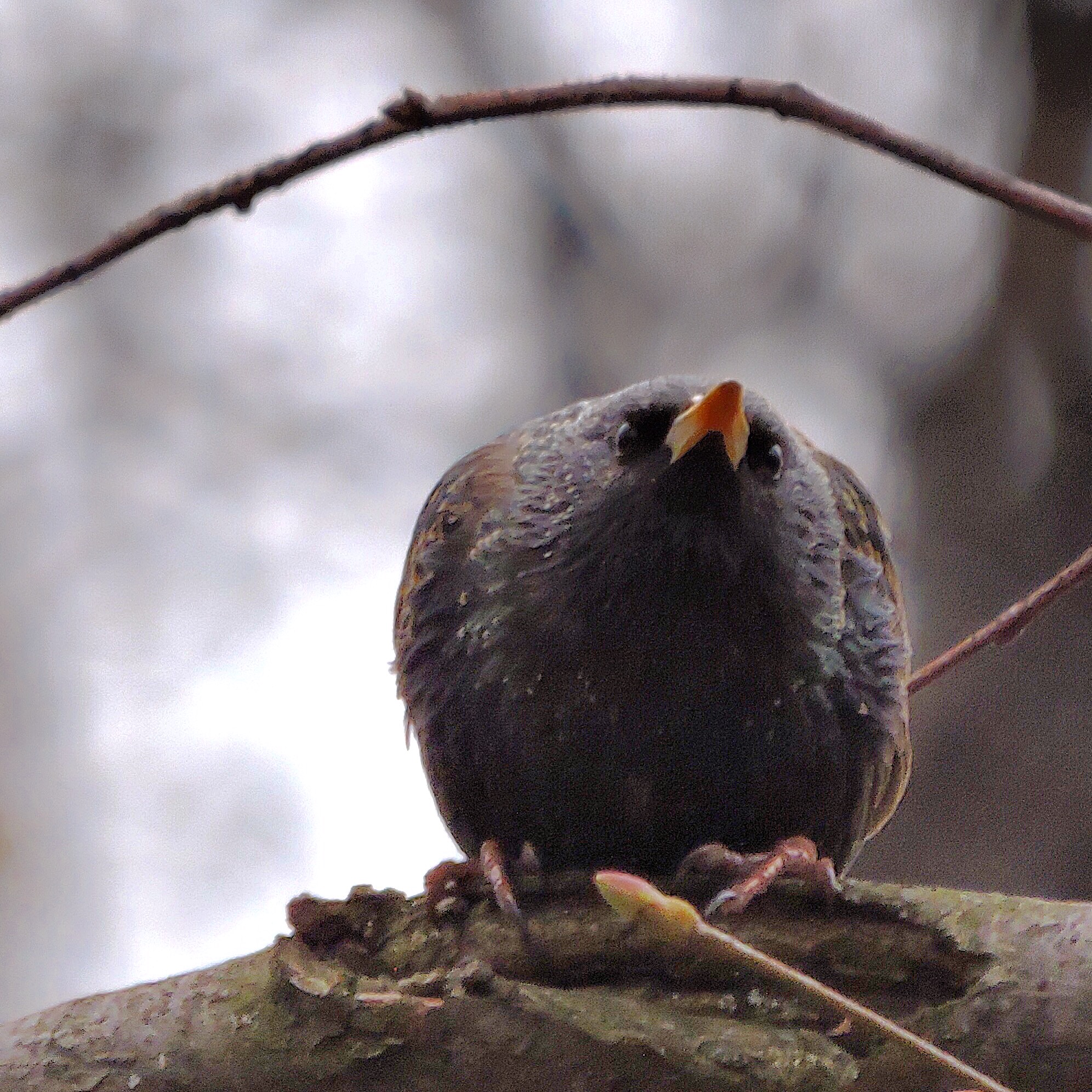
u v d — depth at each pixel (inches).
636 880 213.6
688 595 333.7
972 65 784.9
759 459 338.0
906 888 286.2
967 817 623.2
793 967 281.3
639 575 334.3
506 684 345.4
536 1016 276.2
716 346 816.3
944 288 768.9
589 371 831.1
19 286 245.1
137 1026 284.7
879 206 802.2
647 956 285.6
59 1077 281.9
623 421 343.0
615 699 338.3
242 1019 282.2
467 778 360.8
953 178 245.4
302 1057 278.5
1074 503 679.7
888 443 742.5
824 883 283.7
